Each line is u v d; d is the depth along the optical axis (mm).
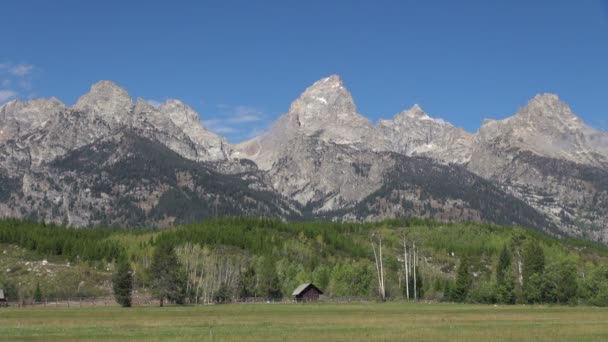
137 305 192375
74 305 187500
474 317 117000
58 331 89062
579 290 180125
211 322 106000
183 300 194500
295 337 79312
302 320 110312
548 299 179000
